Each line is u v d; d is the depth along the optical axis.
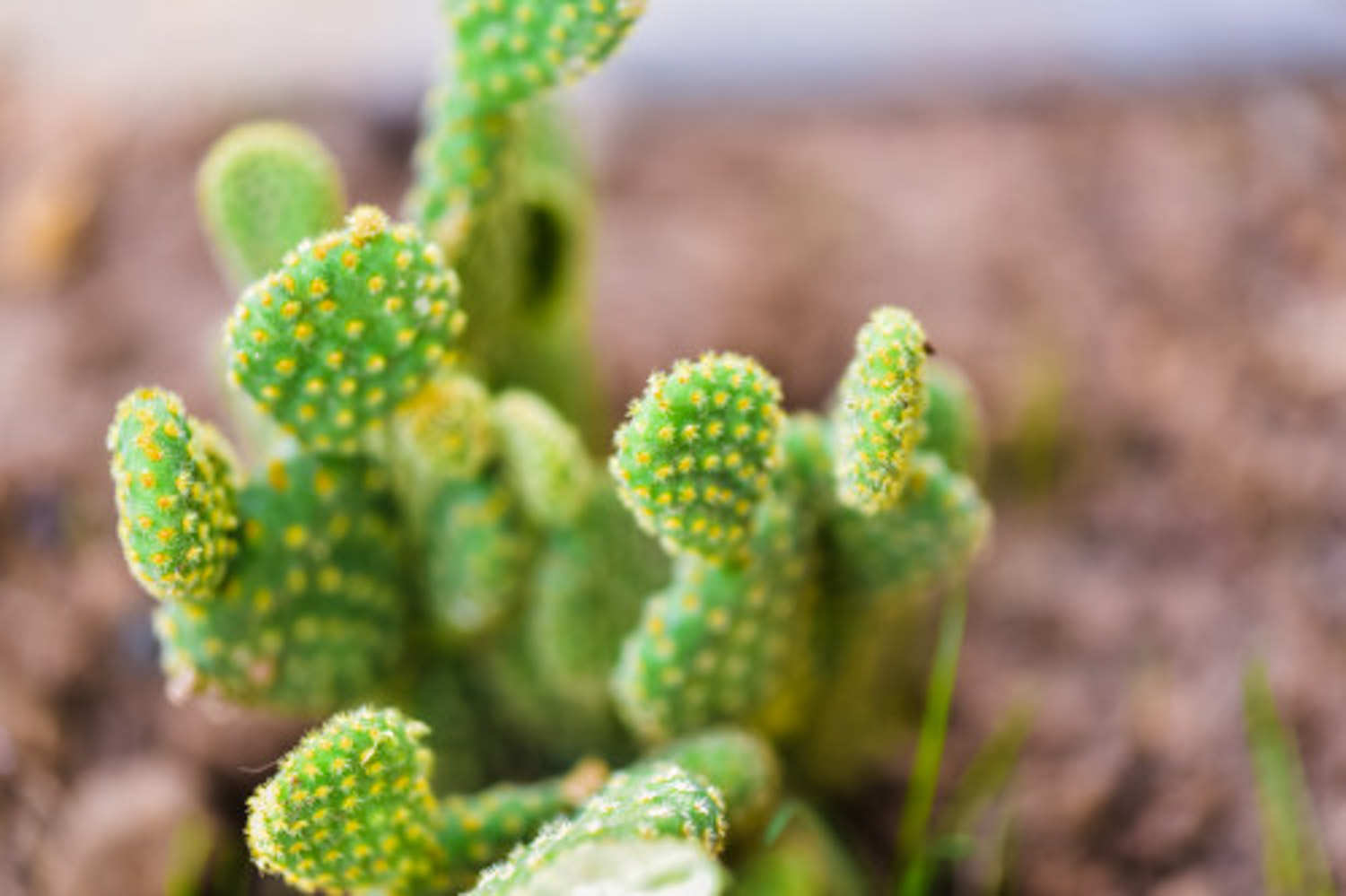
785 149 0.83
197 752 0.62
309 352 0.46
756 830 0.52
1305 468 0.66
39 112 0.85
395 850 0.46
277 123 0.83
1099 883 0.61
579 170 0.60
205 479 0.46
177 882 0.59
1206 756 0.62
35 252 0.77
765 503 0.49
